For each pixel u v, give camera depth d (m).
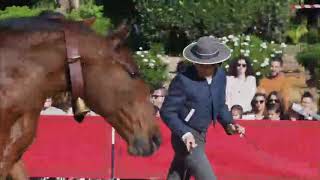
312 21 25.36
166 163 10.53
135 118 5.99
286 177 10.55
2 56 5.82
